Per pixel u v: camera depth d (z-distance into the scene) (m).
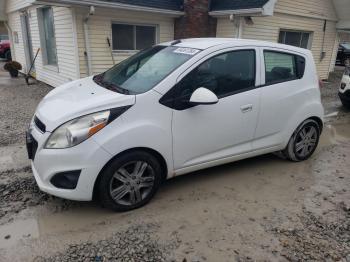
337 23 13.38
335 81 13.85
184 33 10.06
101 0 8.22
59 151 2.89
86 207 3.33
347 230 3.09
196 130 3.45
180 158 3.44
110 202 3.13
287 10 11.23
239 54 3.75
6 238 2.82
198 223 3.12
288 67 4.24
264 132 4.08
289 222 3.19
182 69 3.34
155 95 3.18
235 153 3.88
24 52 13.05
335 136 6.10
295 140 4.48
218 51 3.58
